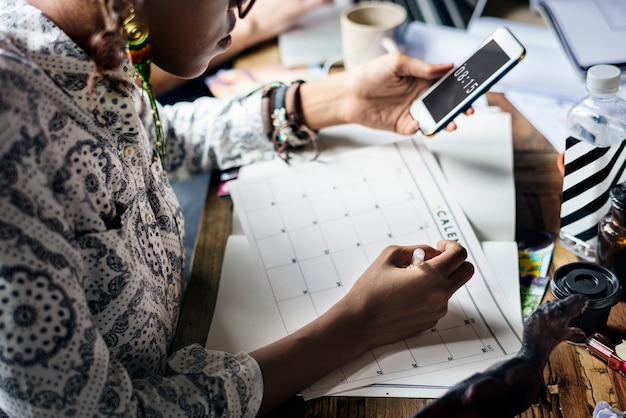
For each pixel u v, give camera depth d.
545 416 0.72
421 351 0.81
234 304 0.90
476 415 0.66
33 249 0.63
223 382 0.73
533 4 1.36
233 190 1.04
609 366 0.76
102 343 0.68
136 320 0.76
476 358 0.79
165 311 0.84
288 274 0.92
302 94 1.13
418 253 0.85
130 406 0.69
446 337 0.82
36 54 0.68
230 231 1.01
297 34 1.39
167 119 1.14
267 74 1.31
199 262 0.97
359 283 0.84
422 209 0.98
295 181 1.04
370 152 1.08
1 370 0.64
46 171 0.66
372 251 0.93
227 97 1.20
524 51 0.94
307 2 1.38
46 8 0.70
